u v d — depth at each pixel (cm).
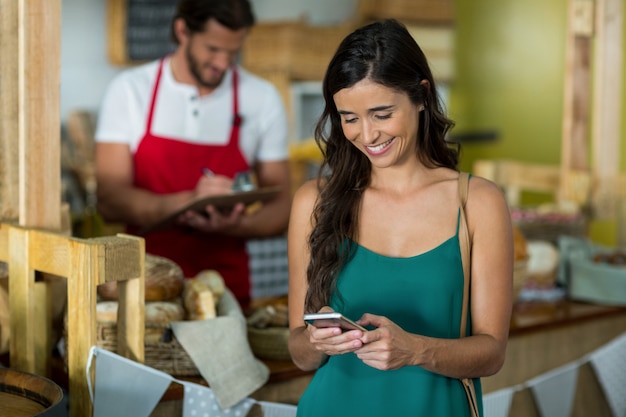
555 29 647
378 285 192
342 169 199
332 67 184
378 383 192
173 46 570
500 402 284
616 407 313
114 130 339
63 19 567
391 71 179
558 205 418
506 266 191
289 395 248
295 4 637
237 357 235
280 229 357
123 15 570
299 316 203
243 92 352
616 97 414
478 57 697
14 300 228
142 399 217
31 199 229
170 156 342
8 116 234
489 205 192
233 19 321
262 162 365
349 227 197
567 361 322
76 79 577
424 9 622
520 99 672
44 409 190
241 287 350
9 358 246
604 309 337
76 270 209
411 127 186
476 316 191
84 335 208
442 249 191
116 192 337
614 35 412
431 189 196
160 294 243
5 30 232
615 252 373
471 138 692
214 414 229
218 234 343
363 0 602
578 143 423
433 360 180
